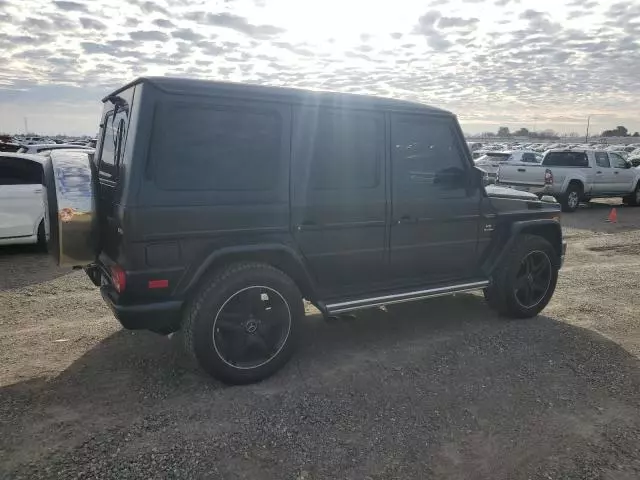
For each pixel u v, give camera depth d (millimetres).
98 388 3697
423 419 3344
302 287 4129
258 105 3777
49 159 3979
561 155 17078
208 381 3832
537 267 5395
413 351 4465
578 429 3281
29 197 8211
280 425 3234
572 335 4918
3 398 3525
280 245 3850
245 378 3754
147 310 3443
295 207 3957
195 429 3170
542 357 4375
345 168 4215
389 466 2852
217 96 3604
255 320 3777
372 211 4355
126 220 3328
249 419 3299
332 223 4156
